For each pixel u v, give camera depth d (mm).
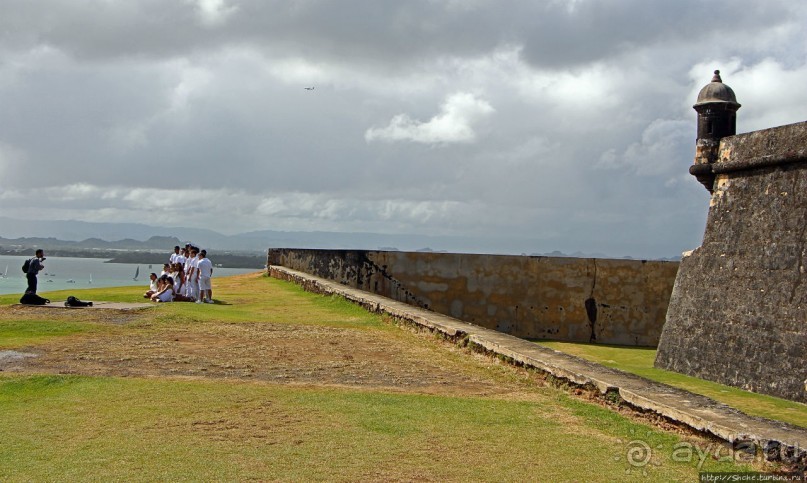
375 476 5887
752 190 13867
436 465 6199
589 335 21750
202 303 19156
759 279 13266
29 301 16812
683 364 14984
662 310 21844
